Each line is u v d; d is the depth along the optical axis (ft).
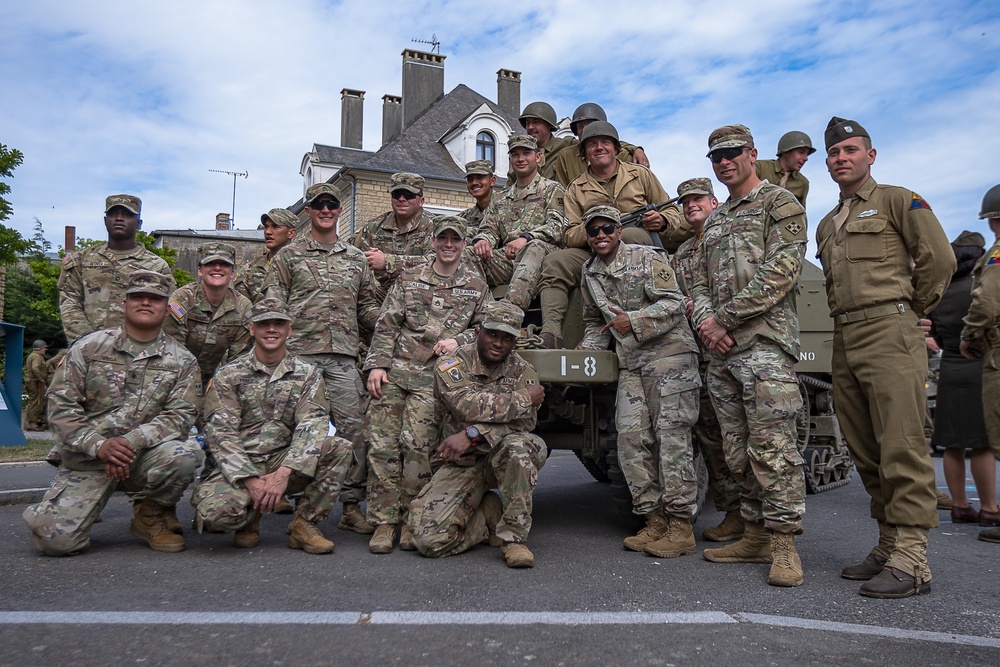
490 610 10.64
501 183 83.05
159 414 15.25
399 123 98.32
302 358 17.33
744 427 14.01
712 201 17.28
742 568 13.65
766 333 13.28
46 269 79.46
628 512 16.57
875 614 10.84
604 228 15.64
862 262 12.91
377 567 13.37
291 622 9.91
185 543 15.37
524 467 13.94
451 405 14.38
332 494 14.93
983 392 17.89
